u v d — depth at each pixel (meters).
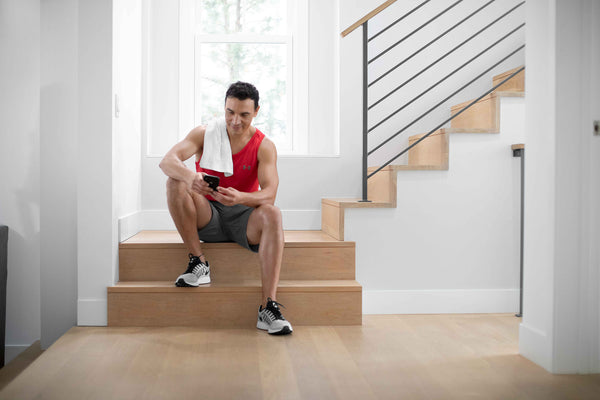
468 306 2.91
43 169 2.85
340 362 2.00
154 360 2.00
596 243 1.89
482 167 2.92
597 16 1.86
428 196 2.89
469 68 3.69
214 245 2.68
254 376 1.83
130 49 3.04
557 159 1.87
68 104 2.86
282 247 2.43
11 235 3.05
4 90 3.03
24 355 2.82
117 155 2.67
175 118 3.62
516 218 2.94
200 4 3.77
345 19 3.57
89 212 2.54
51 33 2.84
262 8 3.80
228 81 3.77
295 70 3.76
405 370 1.92
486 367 1.96
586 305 1.89
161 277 2.70
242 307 2.52
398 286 2.88
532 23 2.00
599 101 1.87
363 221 2.85
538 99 1.97
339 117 3.59
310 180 3.58
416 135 3.51
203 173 2.51
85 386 1.73
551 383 1.79
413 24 3.64
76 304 2.87
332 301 2.56
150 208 3.50
